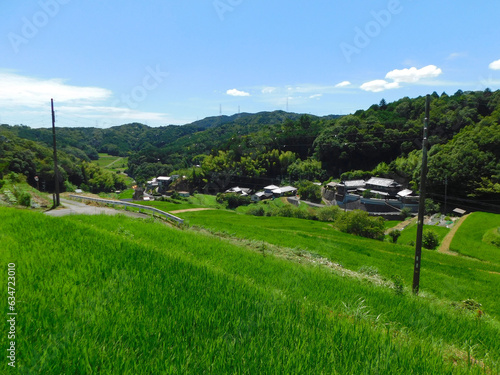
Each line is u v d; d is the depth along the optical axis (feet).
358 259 76.43
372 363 9.05
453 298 53.06
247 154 485.56
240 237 77.77
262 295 15.37
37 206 97.30
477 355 14.17
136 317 10.62
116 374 7.30
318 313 13.67
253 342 9.55
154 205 251.80
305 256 58.90
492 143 265.54
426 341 13.08
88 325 9.70
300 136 476.13
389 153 390.01
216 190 470.39
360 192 347.36
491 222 192.24
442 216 252.42
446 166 279.90
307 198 358.64
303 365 8.48
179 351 8.59
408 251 109.60
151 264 18.53
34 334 8.89
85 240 23.20
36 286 13.05
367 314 17.07
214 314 11.60
